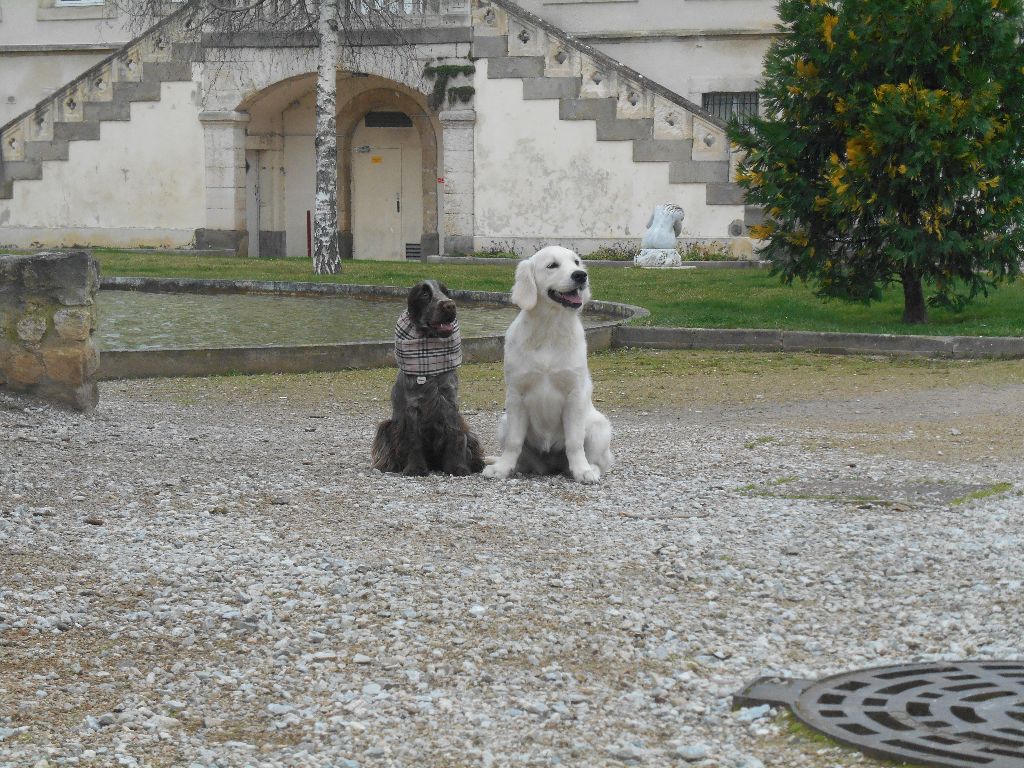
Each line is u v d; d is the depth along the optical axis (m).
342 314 18.70
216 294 22.09
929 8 16.14
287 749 3.96
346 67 31.55
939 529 6.72
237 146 32.78
